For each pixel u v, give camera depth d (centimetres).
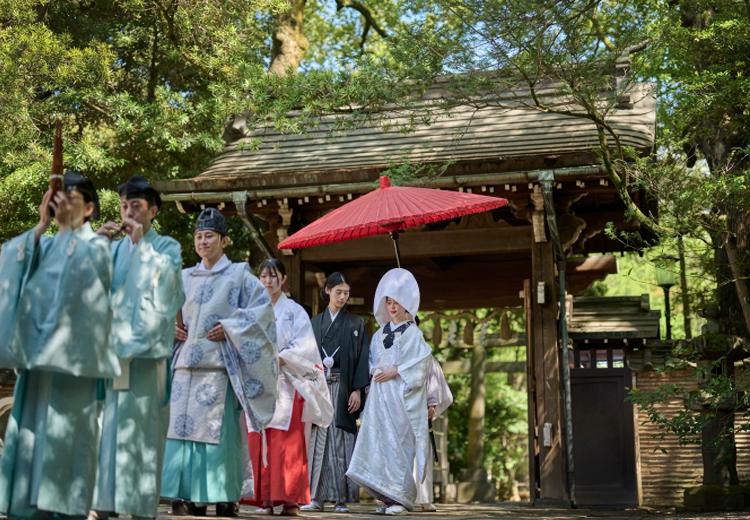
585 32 881
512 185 1012
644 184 865
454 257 1267
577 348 1237
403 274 753
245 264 557
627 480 1091
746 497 1022
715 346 978
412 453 728
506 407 2356
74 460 384
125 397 427
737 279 895
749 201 800
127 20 1452
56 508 377
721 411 974
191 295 548
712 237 956
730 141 1054
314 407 666
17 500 382
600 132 897
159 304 422
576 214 1123
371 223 795
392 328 747
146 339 416
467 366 2066
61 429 382
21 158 1156
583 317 1252
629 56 1075
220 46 1307
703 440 1049
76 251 387
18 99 1112
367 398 747
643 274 1930
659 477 1295
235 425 545
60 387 385
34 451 385
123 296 423
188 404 535
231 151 1229
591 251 1252
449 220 1109
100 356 382
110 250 396
